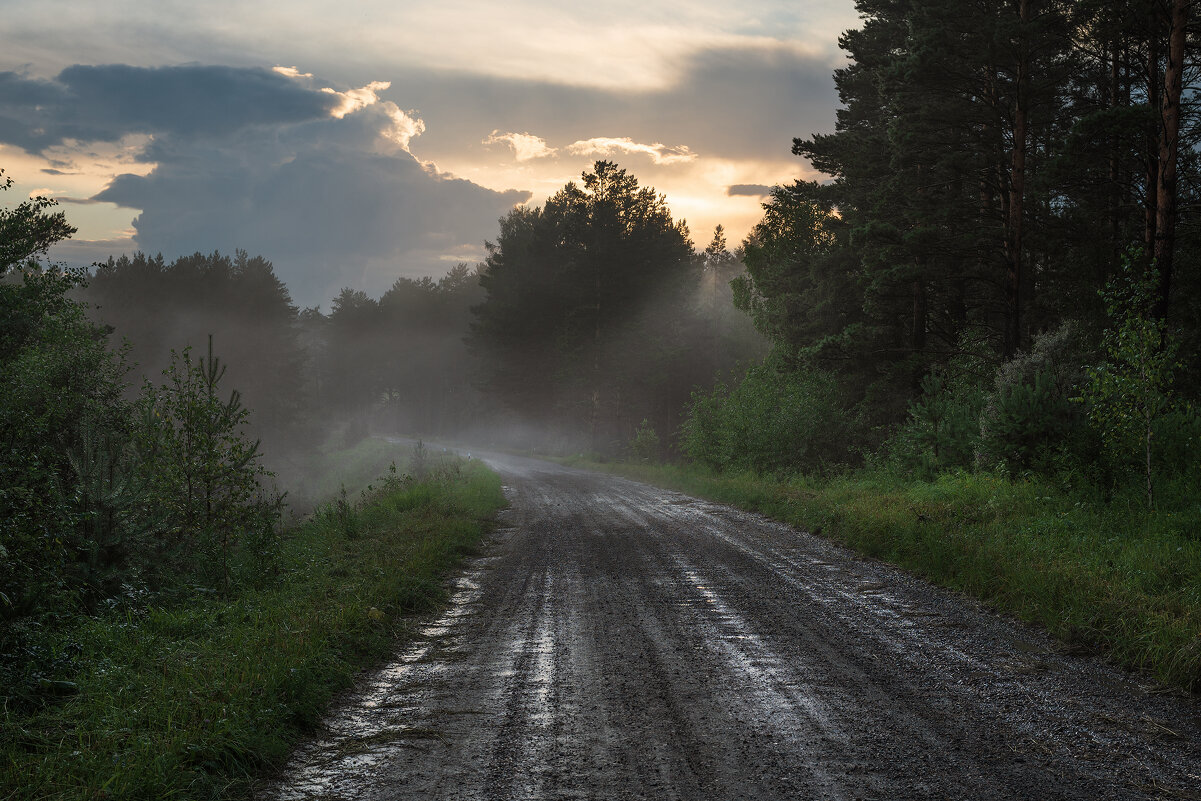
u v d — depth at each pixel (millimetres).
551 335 67438
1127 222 23594
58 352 15555
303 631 6867
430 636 7770
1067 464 13078
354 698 5809
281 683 5441
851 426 25453
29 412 10180
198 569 9539
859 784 4086
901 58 22734
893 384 26609
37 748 4422
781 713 5242
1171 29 17344
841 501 16484
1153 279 12336
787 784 4102
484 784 4195
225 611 8039
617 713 5320
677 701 5539
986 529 11438
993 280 22844
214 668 5844
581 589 10016
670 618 8242
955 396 20109
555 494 25312
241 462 10383
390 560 11188
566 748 4695
